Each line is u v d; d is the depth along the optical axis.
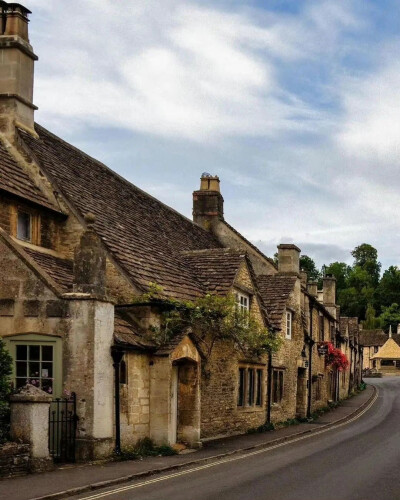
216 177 38.19
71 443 15.33
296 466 15.85
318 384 38.72
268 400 27.02
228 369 22.97
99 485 12.41
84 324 15.59
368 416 35.38
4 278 16.11
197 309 19.62
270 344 23.84
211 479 13.77
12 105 20.20
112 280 18.80
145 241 22.64
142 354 17.81
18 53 20.41
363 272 148.38
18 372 15.86
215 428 21.81
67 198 19.59
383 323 132.75
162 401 17.94
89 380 15.43
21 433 13.52
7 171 18.44
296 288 32.19
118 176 27.89
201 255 24.73
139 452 17.00
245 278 24.64
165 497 11.58
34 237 18.47
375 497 11.98
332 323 47.19
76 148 25.39
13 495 11.07
